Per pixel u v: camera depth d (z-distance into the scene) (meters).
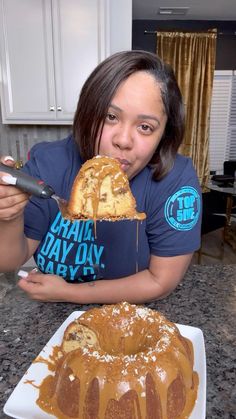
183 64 4.15
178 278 0.87
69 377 0.52
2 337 0.72
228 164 4.22
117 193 0.59
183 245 0.85
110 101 0.66
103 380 0.50
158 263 0.86
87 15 2.27
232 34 4.24
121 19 2.44
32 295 0.83
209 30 4.09
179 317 0.79
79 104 0.74
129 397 0.49
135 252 0.90
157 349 0.53
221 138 4.78
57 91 2.41
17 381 0.60
